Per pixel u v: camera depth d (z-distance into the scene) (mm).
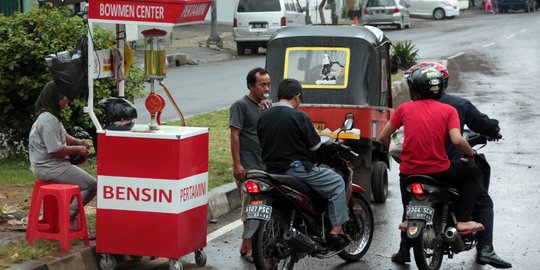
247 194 8297
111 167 8109
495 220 10633
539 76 26578
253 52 34250
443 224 8273
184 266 8672
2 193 10805
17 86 12734
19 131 13188
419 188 8039
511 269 8602
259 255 7770
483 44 36875
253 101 8844
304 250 8117
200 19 8500
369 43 11789
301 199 8047
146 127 8453
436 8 54781
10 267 7664
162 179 8008
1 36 12836
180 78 25859
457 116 8156
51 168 8641
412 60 27672
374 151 11984
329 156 8484
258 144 8836
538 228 10258
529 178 13172
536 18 54656
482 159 8727
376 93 11867
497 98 22031
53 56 8500
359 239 9039
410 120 8211
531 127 17812
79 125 12867
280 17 32844
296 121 8102
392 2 45500
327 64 11867
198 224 8406
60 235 8219
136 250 8117
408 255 8828
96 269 8352
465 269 8719
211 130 16297
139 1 8141
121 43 9031
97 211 8172
